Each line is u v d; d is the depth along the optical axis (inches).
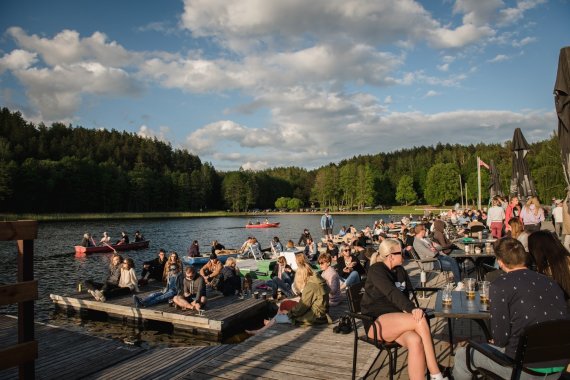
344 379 190.7
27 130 3944.4
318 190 4579.2
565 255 144.8
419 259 369.4
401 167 4783.5
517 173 603.2
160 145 5098.4
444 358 199.3
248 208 4726.9
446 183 3725.4
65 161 3287.4
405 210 4037.9
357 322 295.1
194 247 883.4
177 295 422.3
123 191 3634.4
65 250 1208.2
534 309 121.6
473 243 415.8
